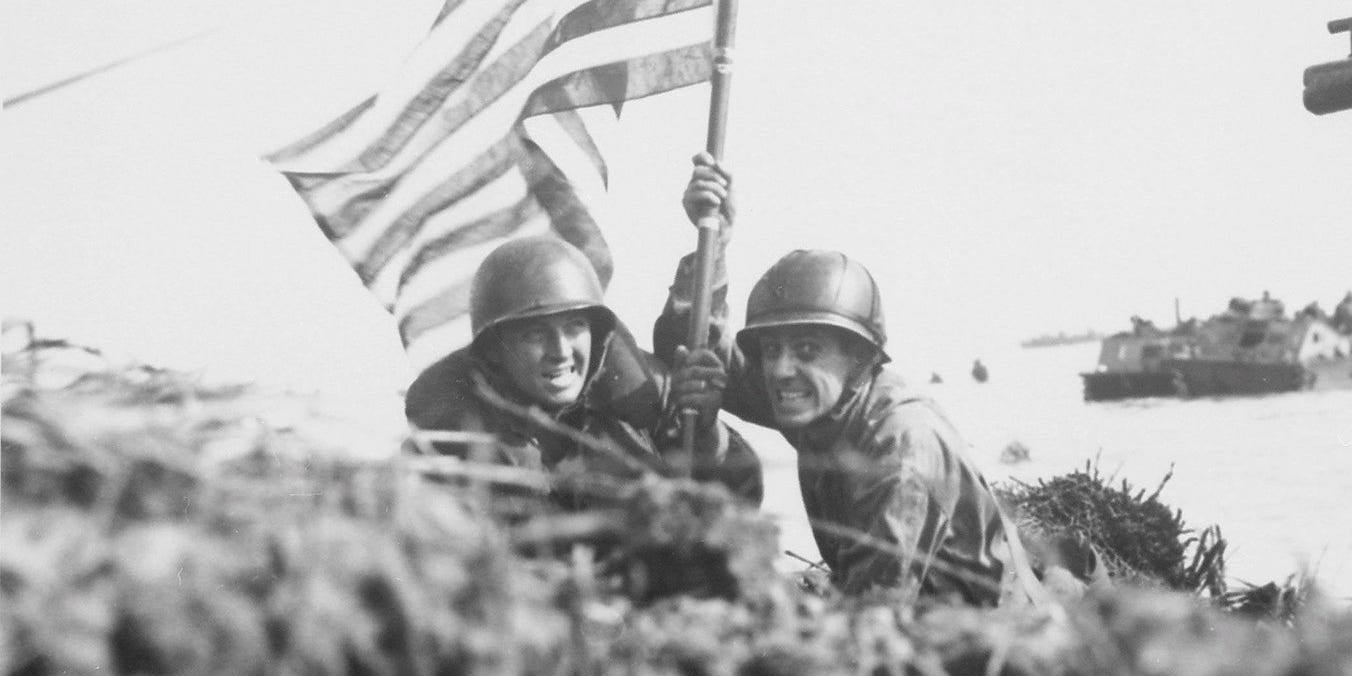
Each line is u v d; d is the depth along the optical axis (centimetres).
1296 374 2486
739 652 278
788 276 515
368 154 708
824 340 504
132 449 227
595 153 717
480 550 246
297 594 225
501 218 710
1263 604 438
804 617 296
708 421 559
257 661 221
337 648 226
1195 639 278
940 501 473
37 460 222
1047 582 533
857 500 477
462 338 706
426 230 707
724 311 601
